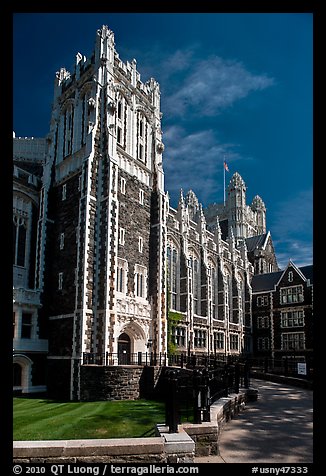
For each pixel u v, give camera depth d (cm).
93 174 3225
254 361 5484
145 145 4031
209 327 5075
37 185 3819
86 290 2928
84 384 2633
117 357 2941
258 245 8188
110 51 3659
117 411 1922
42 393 3083
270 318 6519
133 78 3972
